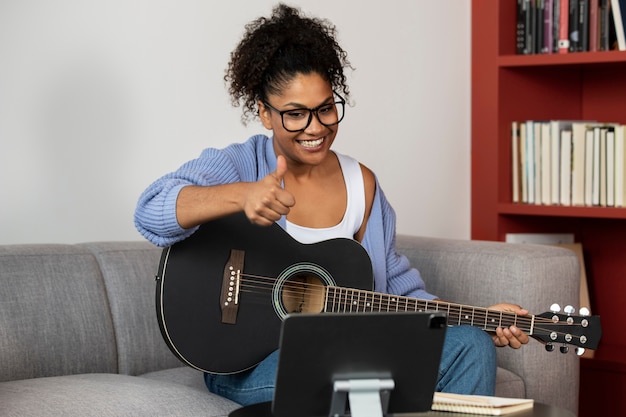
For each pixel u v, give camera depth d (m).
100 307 2.39
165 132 2.96
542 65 3.76
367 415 1.46
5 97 2.64
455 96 3.82
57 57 2.73
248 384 2.05
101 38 2.81
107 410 1.86
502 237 3.79
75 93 2.76
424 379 1.51
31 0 2.68
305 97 2.06
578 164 3.61
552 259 2.65
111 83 2.83
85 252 2.45
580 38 3.60
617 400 3.46
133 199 2.89
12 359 2.20
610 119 3.98
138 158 2.90
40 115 2.70
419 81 3.69
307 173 2.24
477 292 2.67
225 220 2.06
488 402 1.68
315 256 2.10
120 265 2.48
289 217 2.21
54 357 2.28
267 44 2.08
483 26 3.78
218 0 3.07
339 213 2.27
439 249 2.80
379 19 3.54
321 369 1.44
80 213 2.78
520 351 2.57
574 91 4.02
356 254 2.12
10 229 2.66
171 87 2.97
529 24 3.71
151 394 1.99
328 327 1.42
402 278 2.37
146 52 2.91
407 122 3.66
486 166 3.79
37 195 2.70
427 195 3.74
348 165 2.33
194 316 2.02
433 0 3.71
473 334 1.94
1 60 2.63
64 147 2.75
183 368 2.49
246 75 2.13
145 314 2.48
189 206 1.93
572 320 1.96
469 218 3.90
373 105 3.54
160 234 1.99
